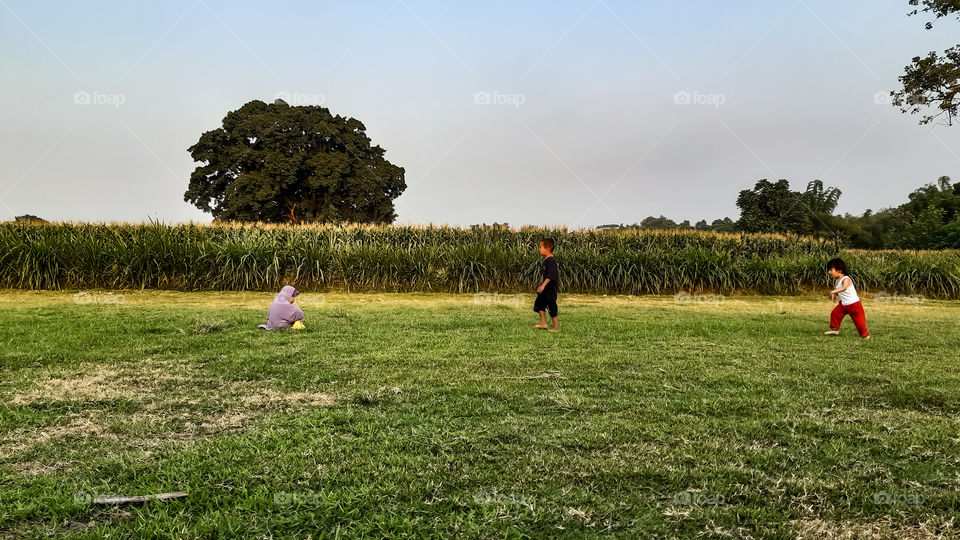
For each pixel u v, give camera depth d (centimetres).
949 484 298
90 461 311
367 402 433
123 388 461
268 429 363
